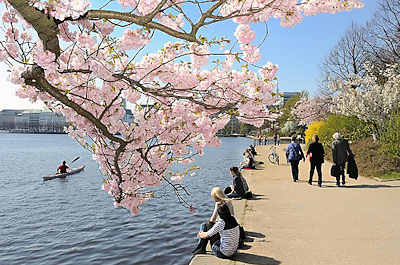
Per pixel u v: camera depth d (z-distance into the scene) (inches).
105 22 107.3
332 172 466.0
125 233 402.0
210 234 201.8
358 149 761.0
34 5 85.0
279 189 442.3
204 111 131.8
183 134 145.6
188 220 452.8
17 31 110.9
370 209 320.2
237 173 390.3
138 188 155.8
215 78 130.2
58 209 545.3
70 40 104.2
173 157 151.9
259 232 249.8
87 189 736.3
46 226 446.3
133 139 130.0
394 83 805.9
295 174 518.0
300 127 2691.9
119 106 133.8
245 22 115.3
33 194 684.7
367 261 191.8
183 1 96.7
